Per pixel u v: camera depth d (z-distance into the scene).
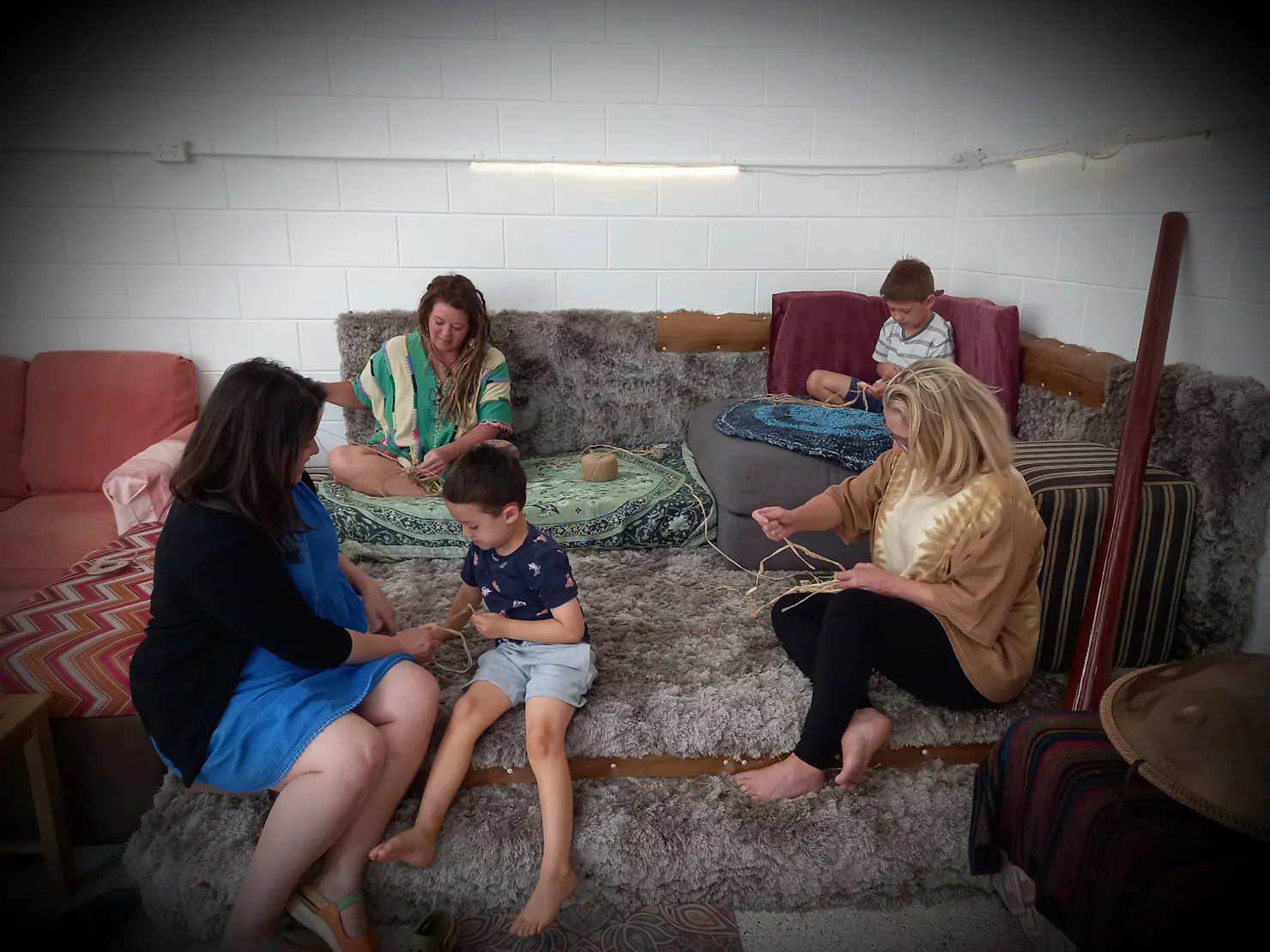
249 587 1.44
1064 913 1.42
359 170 3.10
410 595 2.36
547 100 3.11
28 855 1.82
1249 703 1.31
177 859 1.59
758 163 3.23
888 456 1.95
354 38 2.98
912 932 1.65
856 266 3.38
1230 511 1.92
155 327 3.15
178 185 3.04
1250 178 1.89
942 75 3.21
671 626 2.17
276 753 1.50
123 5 2.87
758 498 2.47
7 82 2.87
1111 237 2.41
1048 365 2.60
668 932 1.63
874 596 1.73
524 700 1.79
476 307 2.81
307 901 1.50
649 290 3.33
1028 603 1.77
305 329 3.22
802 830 1.68
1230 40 1.94
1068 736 1.53
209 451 1.44
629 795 1.72
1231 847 1.24
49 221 3.01
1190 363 2.09
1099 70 2.45
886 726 1.69
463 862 1.60
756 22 3.11
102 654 1.71
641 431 3.32
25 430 2.89
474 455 1.72
